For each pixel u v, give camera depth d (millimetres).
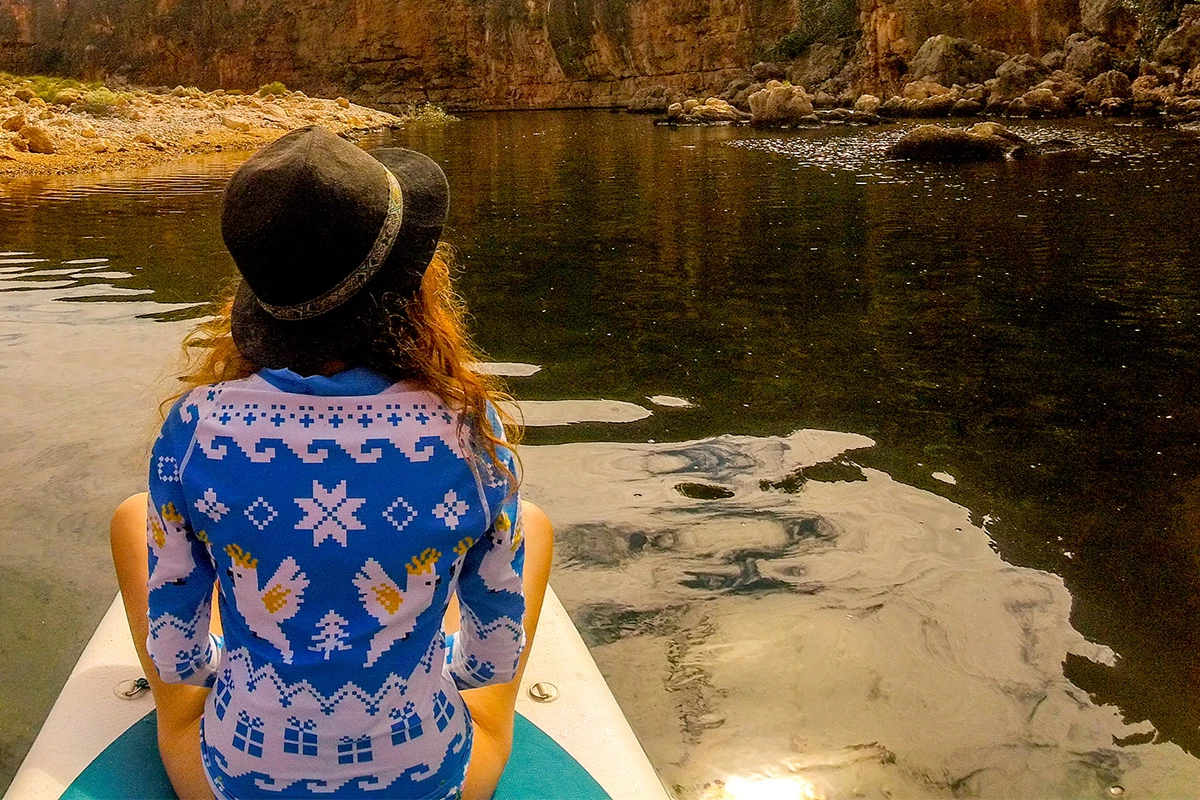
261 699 1427
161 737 1657
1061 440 3891
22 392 4355
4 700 2416
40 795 1683
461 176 13227
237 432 1353
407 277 1367
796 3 28000
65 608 2785
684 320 5648
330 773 1441
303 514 1347
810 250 7621
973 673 2488
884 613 2738
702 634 2654
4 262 7211
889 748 2240
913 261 7141
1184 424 4035
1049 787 2125
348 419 1354
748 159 14469
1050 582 2887
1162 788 2117
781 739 2270
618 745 1868
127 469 3617
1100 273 6641
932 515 3283
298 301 1325
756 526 3213
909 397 4371
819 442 3883
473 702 1694
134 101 21875
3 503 3369
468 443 1412
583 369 4777
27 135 15195
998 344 5137
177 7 36281
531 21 32031
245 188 1294
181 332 5250
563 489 3473
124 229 8602
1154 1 21969
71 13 37875
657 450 3809
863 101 22484
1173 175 11188
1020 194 10227
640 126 22406
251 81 35906
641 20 30453
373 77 34344
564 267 7133
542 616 2262
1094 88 21078
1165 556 3018
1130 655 2553
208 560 1456
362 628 1396
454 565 1430
